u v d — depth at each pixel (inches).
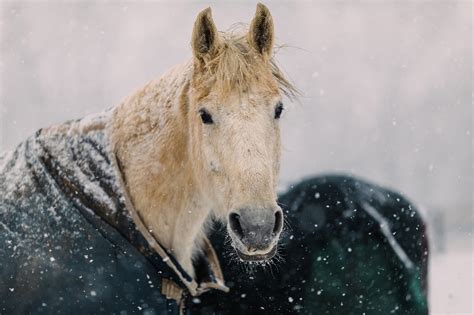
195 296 223.1
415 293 267.6
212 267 227.1
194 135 205.8
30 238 209.2
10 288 207.8
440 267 650.8
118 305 206.7
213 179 199.5
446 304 455.2
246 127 191.9
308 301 250.8
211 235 240.8
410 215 278.7
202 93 200.4
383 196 277.7
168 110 213.5
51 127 222.2
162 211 213.9
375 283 258.8
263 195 187.3
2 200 215.6
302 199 267.9
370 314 257.0
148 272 209.8
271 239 185.3
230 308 241.6
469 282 550.3
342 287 254.8
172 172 212.5
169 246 216.8
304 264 253.1
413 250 275.6
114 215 209.0
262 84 198.4
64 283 205.5
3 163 225.3
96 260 206.7
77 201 209.6
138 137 215.3
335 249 258.1
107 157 214.7
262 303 245.3
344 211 265.1
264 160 190.5
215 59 201.5
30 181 214.5
